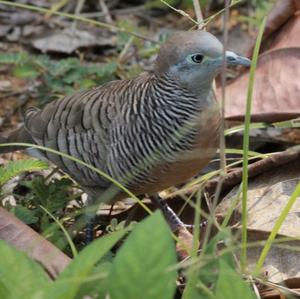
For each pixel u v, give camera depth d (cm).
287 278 783
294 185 884
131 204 982
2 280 626
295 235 813
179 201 947
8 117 1179
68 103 888
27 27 1352
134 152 840
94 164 868
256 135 1066
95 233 941
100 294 645
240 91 1006
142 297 593
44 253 752
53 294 600
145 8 1409
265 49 1054
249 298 625
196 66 807
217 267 687
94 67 1155
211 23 1355
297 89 985
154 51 1188
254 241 825
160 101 824
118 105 850
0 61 1169
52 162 908
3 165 1042
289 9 1037
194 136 824
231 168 994
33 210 905
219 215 875
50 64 1164
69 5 1395
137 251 586
